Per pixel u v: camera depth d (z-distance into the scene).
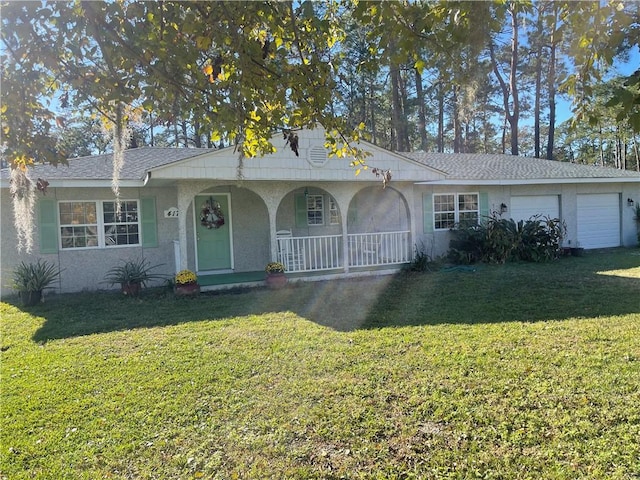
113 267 10.09
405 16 2.16
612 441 2.98
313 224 12.04
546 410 3.41
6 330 6.49
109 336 5.95
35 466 2.97
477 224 12.80
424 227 12.75
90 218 9.95
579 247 13.70
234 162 8.73
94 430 3.39
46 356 5.16
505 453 2.90
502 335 5.31
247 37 2.57
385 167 10.03
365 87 24.00
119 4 2.34
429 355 4.69
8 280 9.29
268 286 9.27
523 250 12.34
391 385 3.97
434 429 3.23
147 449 3.12
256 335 5.77
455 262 12.16
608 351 4.59
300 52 2.73
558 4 2.14
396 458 2.92
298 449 3.06
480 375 4.10
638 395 3.59
